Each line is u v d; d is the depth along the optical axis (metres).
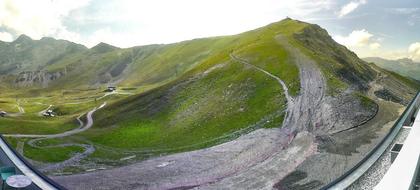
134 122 143.62
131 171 88.75
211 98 140.50
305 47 169.75
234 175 77.94
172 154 100.31
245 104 124.31
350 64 163.75
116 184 80.38
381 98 126.06
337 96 114.62
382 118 102.94
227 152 92.38
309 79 127.69
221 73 160.12
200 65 189.25
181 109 141.88
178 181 78.81
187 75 176.25
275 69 142.88
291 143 90.00
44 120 183.62
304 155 81.88
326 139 89.44
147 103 158.88
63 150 114.25
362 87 135.00
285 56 153.00
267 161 81.88
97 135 133.88
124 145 118.31
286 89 124.19
